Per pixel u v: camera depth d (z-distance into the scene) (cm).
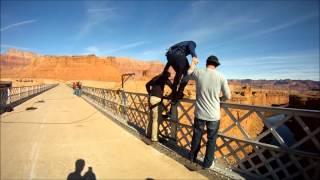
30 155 543
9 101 1512
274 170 364
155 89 586
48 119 1065
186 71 504
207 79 398
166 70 550
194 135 434
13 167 468
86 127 874
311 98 7538
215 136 412
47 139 691
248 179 387
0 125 908
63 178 416
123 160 504
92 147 606
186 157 485
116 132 781
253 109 370
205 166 420
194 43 490
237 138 408
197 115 416
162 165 471
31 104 1792
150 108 600
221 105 427
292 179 343
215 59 403
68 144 636
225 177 398
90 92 2292
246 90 9888
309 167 320
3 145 624
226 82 391
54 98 2480
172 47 511
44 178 416
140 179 409
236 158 421
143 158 514
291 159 340
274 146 354
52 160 509
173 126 572
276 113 343
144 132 727
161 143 595
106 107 1404
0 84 1549
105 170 450
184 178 410
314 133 307
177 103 543
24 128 855
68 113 1279
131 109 881
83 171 447
